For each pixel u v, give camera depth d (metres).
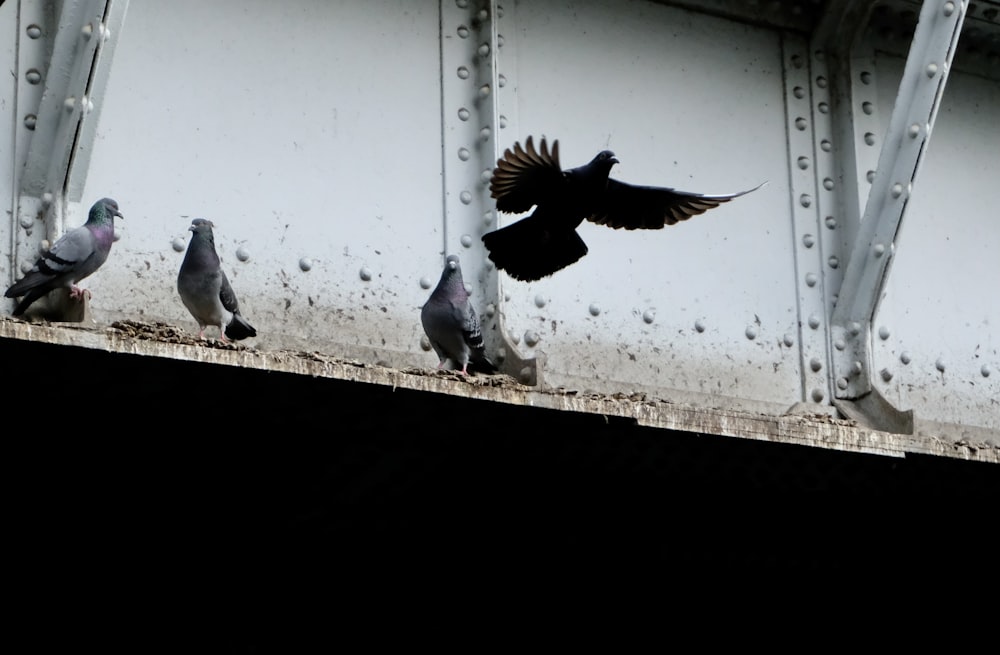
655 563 15.38
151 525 13.71
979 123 16.86
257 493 13.45
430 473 13.34
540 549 14.88
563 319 14.40
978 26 16.69
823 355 15.38
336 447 12.74
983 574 16.39
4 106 12.88
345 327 13.66
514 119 14.67
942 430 15.70
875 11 16.17
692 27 15.73
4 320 10.64
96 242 12.28
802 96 16.03
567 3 15.20
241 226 13.50
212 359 11.16
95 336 10.87
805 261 15.60
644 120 15.27
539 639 15.48
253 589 14.41
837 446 13.26
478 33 14.70
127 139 13.25
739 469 13.77
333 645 14.62
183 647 14.16
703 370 14.87
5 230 12.66
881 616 16.78
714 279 15.16
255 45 13.91
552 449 13.11
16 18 13.06
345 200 13.91
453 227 14.24
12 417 11.90
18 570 13.77
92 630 13.96
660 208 10.78
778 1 16.02
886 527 15.40
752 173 15.62
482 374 13.50
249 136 13.70
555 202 10.52
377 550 14.59
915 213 16.23
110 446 12.55
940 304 16.09
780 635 16.50
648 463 13.53
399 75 14.38
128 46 13.41
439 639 15.05
